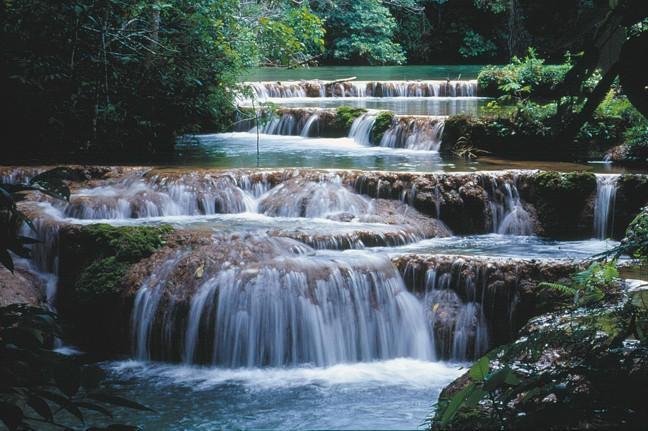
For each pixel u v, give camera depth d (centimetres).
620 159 1335
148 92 1545
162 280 915
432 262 904
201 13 1603
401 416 704
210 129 1792
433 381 816
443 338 880
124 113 1496
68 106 1497
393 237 1020
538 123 1407
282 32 1802
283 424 695
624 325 333
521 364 269
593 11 163
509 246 1041
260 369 862
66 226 984
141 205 1123
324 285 882
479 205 1125
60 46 1487
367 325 888
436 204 1119
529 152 1413
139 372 855
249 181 1181
